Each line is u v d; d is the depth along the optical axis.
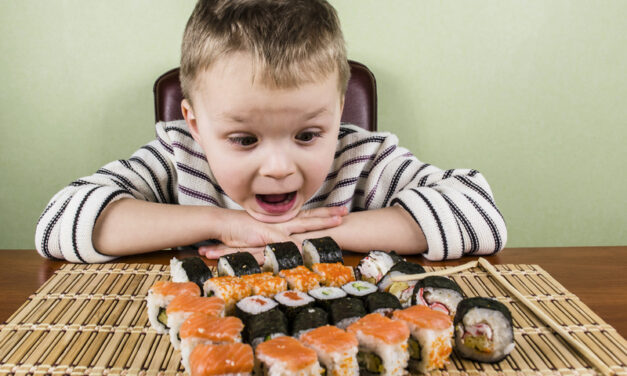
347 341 0.35
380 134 0.71
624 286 0.48
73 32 1.00
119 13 0.99
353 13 1.00
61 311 0.44
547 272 0.51
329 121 0.48
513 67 1.04
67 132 1.04
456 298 0.42
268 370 0.33
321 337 0.35
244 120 0.46
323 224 0.56
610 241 1.12
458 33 1.02
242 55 0.44
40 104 1.03
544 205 1.11
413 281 0.44
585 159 1.08
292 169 0.48
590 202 1.11
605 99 1.05
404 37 1.02
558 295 0.46
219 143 0.48
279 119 0.46
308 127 0.47
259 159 0.48
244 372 0.33
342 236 0.55
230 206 0.68
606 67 1.04
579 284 0.49
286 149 0.48
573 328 0.42
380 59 1.03
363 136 0.69
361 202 0.70
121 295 0.46
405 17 1.01
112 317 0.43
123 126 1.04
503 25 1.01
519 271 0.51
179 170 0.66
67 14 0.99
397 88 1.04
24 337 0.40
